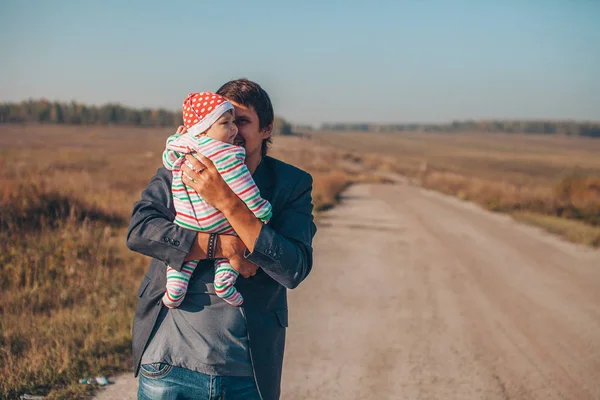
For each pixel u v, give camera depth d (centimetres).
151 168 3212
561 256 1184
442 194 3297
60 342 477
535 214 2066
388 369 521
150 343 216
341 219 1667
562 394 481
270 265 205
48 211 977
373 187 3706
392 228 1518
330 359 539
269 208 211
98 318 548
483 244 1309
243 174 205
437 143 17212
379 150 13525
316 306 718
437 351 575
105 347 483
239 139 223
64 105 15025
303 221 226
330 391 466
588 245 1349
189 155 207
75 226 911
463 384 493
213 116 207
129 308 585
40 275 648
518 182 6003
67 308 578
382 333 624
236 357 211
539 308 762
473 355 568
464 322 681
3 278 638
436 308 736
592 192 2311
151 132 12975
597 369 545
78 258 743
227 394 209
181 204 211
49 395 399
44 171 2009
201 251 207
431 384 490
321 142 12769
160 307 217
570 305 784
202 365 207
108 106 15612
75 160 3606
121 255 811
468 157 11969
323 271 929
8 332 486
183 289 209
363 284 848
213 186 202
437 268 998
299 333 611
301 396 454
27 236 807
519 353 580
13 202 953
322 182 2653
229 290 209
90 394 410
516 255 1172
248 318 214
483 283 898
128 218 1150
